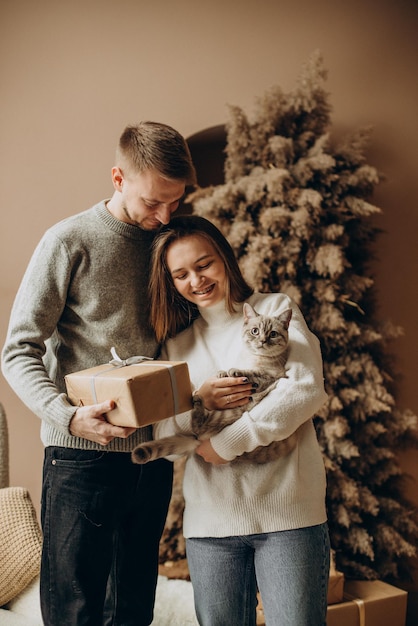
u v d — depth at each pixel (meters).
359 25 3.09
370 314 2.92
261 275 2.58
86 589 1.53
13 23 2.84
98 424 1.37
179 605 2.09
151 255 1.62
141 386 1.32
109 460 1.56
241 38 3.02
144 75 2.94
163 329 1.66
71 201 2.88
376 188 3.07
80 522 1.53
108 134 2.91
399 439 2.93
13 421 2.81
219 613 1.56
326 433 2.61
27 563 1.88
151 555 1.73
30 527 1.94
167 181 1.50
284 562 1.49
